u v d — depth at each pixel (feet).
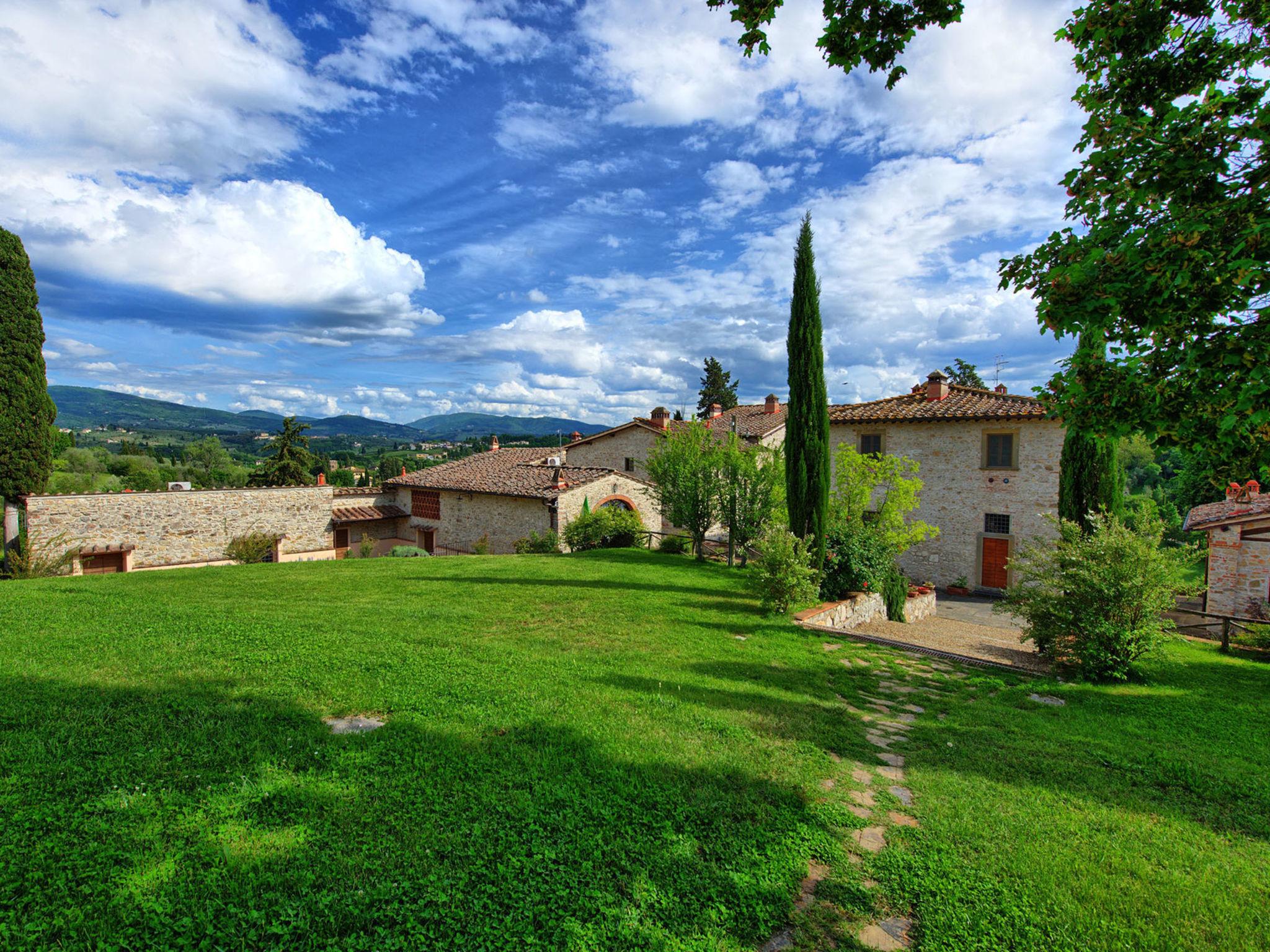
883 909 12.13
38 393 80.74
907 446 78.07
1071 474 44.47
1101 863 14.07
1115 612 32.96
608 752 17.42
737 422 119.14
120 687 19.43
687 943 10.57
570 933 10.43
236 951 9.46
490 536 90.02
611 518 79.10
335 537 100.27
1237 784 19.22
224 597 39.99
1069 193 17.04
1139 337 15.08
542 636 32.53
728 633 36.19
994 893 12.71
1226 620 42.88
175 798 13.14
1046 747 22.03
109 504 74.59
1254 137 13.37
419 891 11.03
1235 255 13.08
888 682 30.19
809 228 50.26
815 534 48.60
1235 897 12.96
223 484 193.57
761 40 17.11
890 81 17.24
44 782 13.37
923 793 17.54
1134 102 15.92
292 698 19.48
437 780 14.87
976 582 73.56
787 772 17.67
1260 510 54.49
